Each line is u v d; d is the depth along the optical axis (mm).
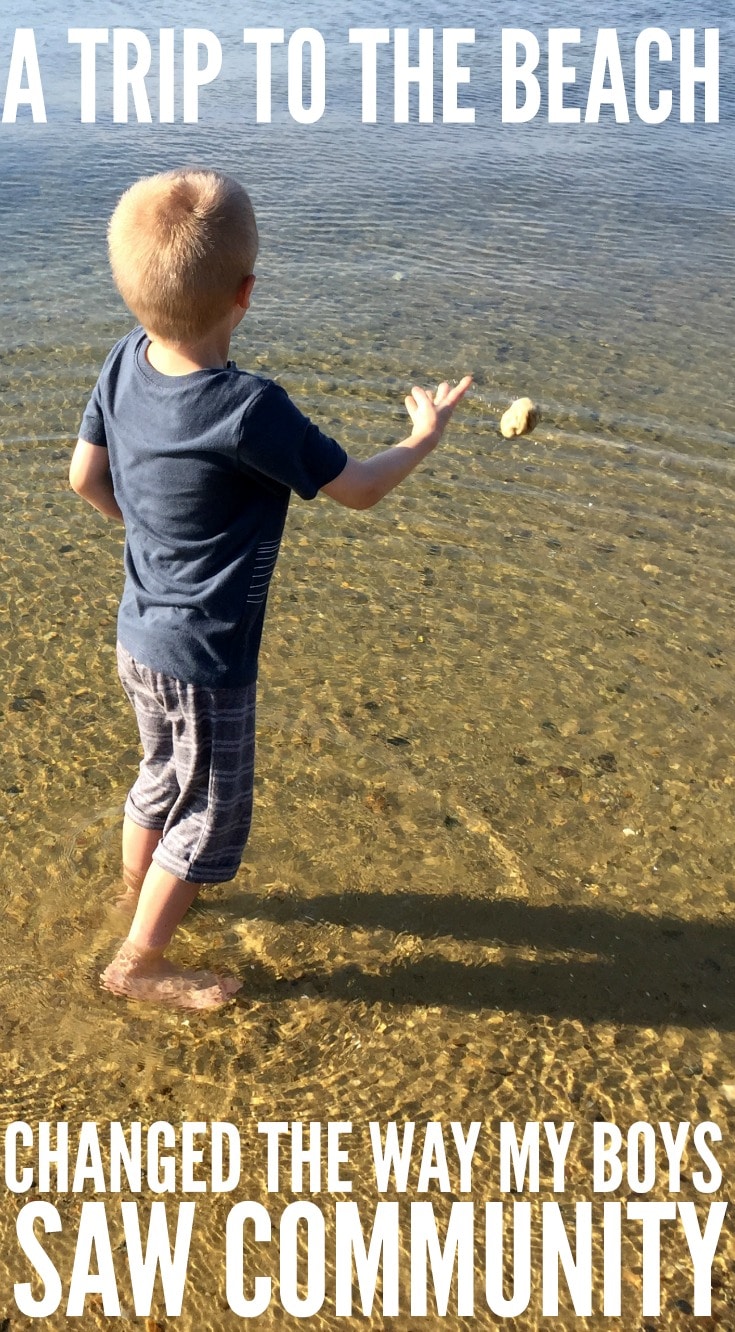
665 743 2066
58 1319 1278
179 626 1369
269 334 3256
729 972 1676
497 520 2621
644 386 3109
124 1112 1474
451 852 1845
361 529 2588
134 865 1651
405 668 2211
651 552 2527
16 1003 1586
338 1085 1516
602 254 3865
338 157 4574
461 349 3236
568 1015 1609
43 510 2592
